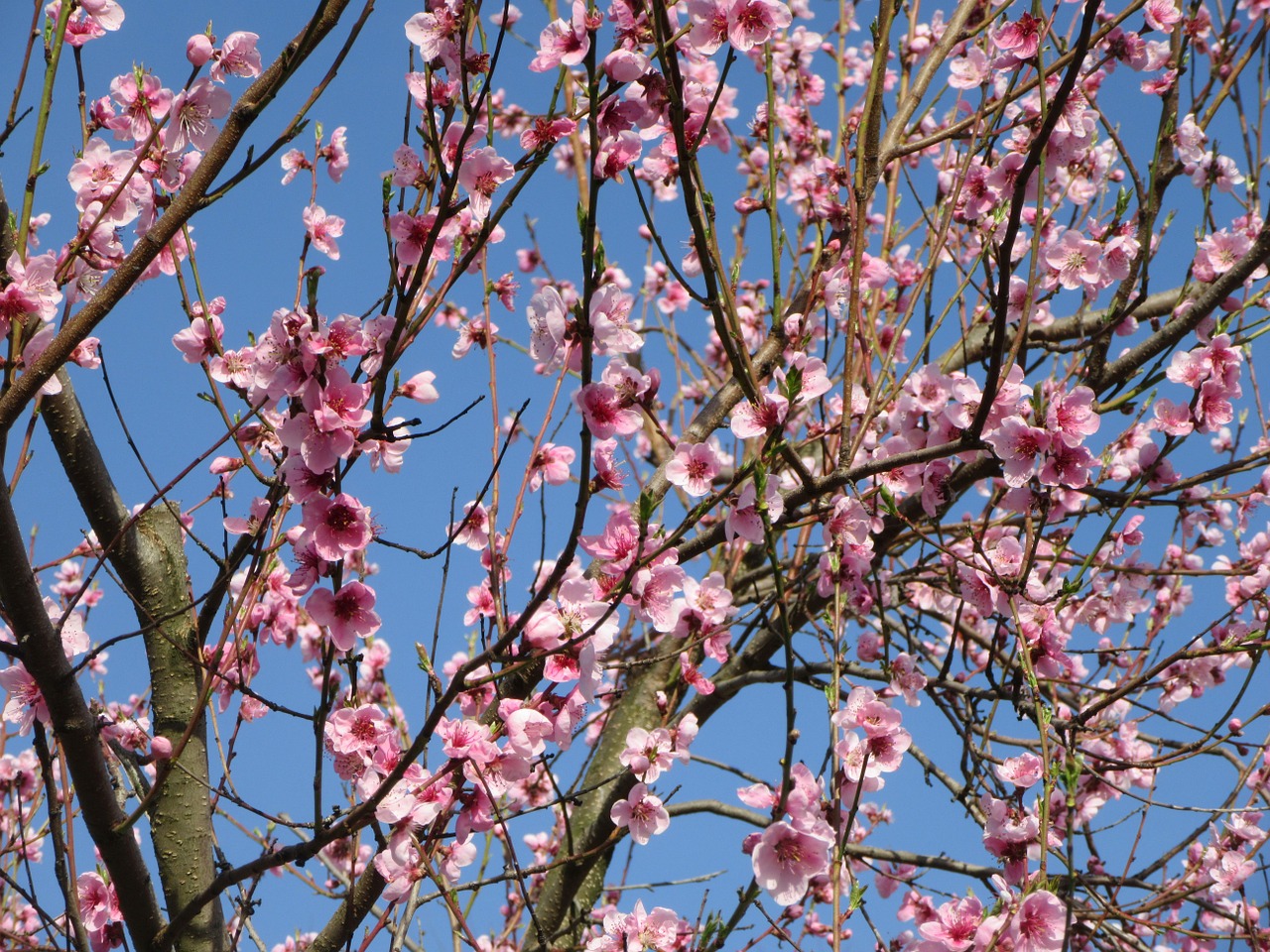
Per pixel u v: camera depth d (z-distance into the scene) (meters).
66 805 2.88
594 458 2.63
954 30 4.18
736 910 2.66
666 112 2.60
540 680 2.80
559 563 2.12
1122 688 3.51
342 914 3.08
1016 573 3.44
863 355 3.78
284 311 2.40
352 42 2.45
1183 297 4.13
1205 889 3.96
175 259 2.95
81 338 2.47
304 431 2.44
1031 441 2.95
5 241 2.70
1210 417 3.31
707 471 2.72
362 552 3.07
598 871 5.08
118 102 2.90
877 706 2.75
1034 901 2.51
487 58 2.54
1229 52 4.75
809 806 2.39
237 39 2.68
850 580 3.54
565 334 2.25
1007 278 2.58
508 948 5.43
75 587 4.70
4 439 2.54
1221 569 4.52
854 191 3.26
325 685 2.55
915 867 4.72
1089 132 3.46
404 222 2.71
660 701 3.96
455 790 2.53
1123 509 3.29
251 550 2.80
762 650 5.05
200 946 3.34
